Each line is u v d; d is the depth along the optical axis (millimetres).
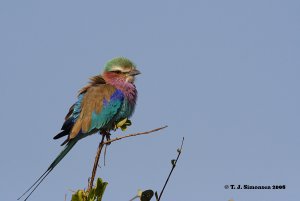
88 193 7398
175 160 6984
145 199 7328
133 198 7363
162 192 7180
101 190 7375
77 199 7340
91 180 7738
